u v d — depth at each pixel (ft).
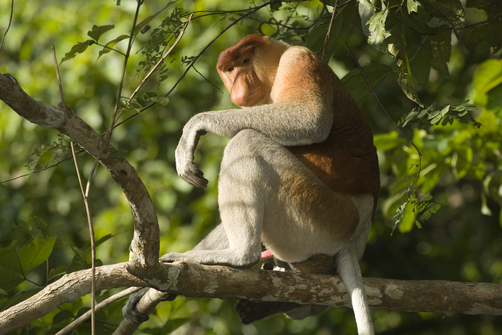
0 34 49.78
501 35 26.76
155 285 18.07
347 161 21.81
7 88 13.83
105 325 26.68
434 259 50.11
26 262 22.25
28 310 17.72
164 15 45.16
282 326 52.08
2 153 50.42
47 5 50.01
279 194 20.43
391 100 47.37
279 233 21.08
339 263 21.03
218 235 23.79
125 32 45.24
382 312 58.18
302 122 20.75
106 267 18.42
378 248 49.11
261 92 24.43
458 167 32.22
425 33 22.12
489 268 58.75
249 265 19.58
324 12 26.99
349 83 25.57
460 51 47.39
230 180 20.20
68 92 46.21
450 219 54.49
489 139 31.63
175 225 47.83
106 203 52.34
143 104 16.29
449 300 20.34
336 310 51.29
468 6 26.17
